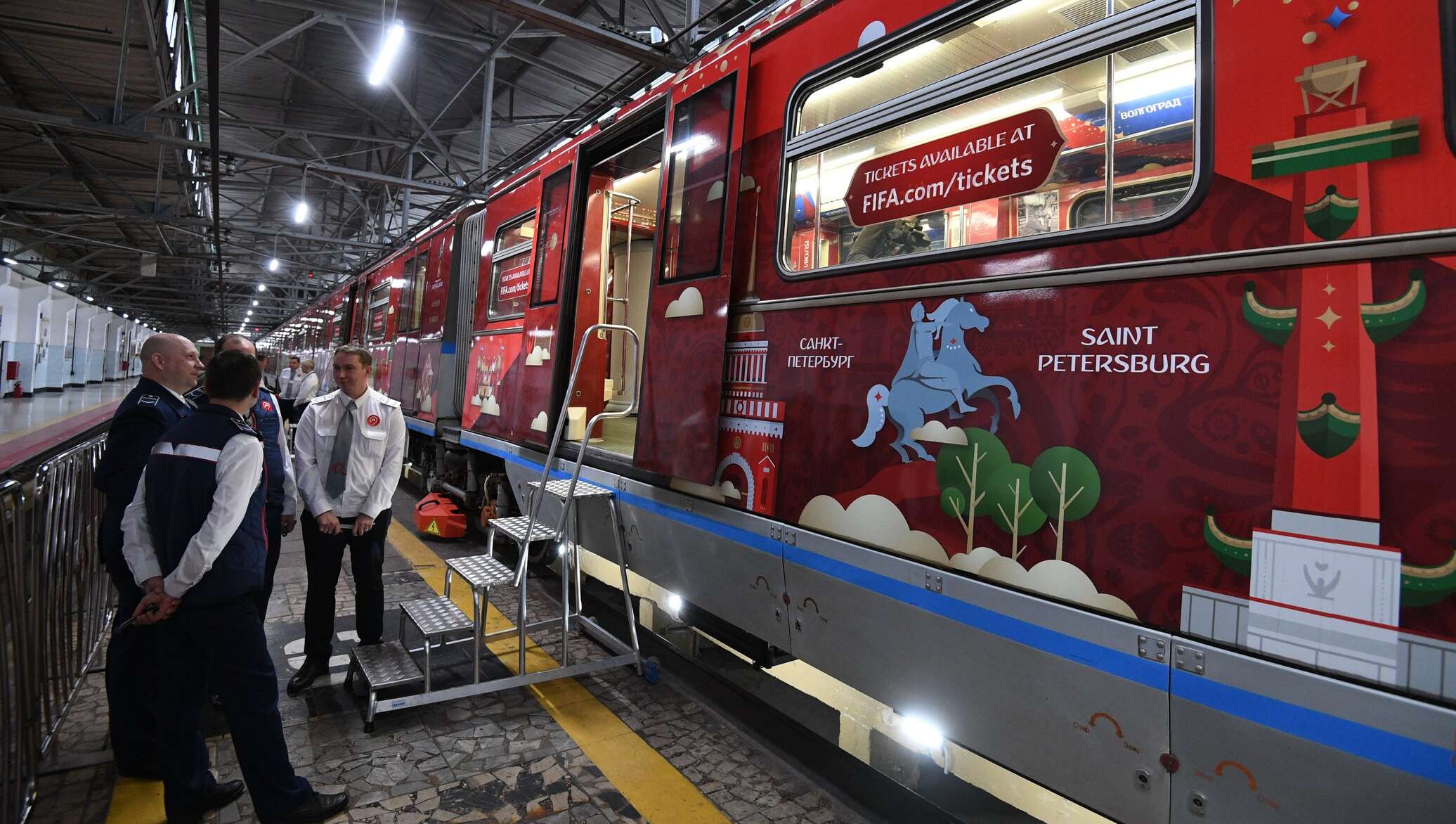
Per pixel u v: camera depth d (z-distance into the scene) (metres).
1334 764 1.37
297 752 2.79
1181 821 1.63
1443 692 1.24
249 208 18.33
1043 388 1.84
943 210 2.19
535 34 8.12
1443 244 1.28
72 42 8.18
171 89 9.39
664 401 3.20
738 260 2.88
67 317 26.91
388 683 2.95
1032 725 1.91
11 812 2.25
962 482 2.01
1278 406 1.45
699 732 3.01
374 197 16.97
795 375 2.58
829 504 2.41
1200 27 1.62
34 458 3.00
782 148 2.74
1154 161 2.11
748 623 2.95
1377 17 1.38
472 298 6.25
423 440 7.98
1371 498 1.33
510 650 3.84
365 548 3.46
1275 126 1.50
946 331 2.08
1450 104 1.30
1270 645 1.44
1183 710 1.58
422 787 2.57
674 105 3.38
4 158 12.11
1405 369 1.31
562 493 3.55
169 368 2.64
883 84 2.46
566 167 4.46
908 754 2.46
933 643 2.11
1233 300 1.53
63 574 3.03
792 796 2.57
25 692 2.41
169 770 2.29
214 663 2.21
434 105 12.20
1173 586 1.58
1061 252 1.83
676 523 3.16
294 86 11.81
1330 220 1.41
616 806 2.49
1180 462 1.58
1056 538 1.79
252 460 2.21
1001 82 2.03
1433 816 1.27
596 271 4.76
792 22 2.78
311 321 18.45
